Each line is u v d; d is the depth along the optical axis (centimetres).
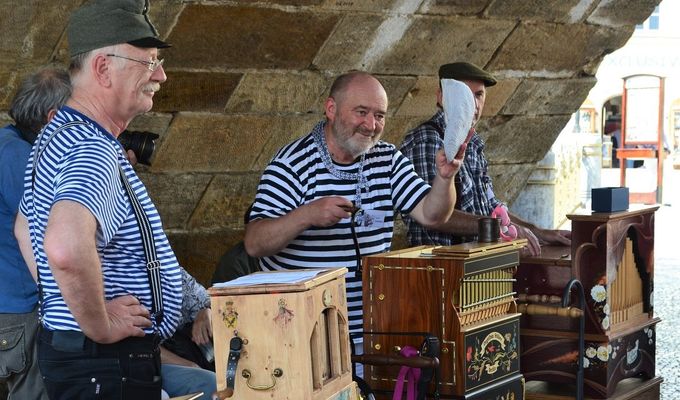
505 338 700
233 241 1120
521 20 1159
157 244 531
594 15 1223
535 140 1388
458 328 650
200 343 681
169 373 602
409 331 664
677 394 1106
